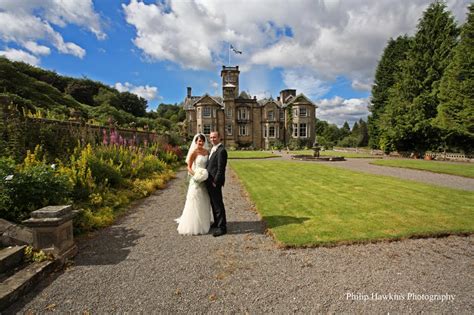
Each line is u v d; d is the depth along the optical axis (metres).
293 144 38.81
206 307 2.24
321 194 6.56
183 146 19.19
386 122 25.61
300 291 2.48
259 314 2.15
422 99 22.55
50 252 3.00
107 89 54.84
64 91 47.19
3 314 2.17
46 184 3.65
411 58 24.69
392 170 12.04
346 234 3.81
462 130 18.12
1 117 5.39
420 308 2.21
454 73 18.31
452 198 5.99
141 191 6.93
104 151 7.52
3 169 3.49
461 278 2.69
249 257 3.25
